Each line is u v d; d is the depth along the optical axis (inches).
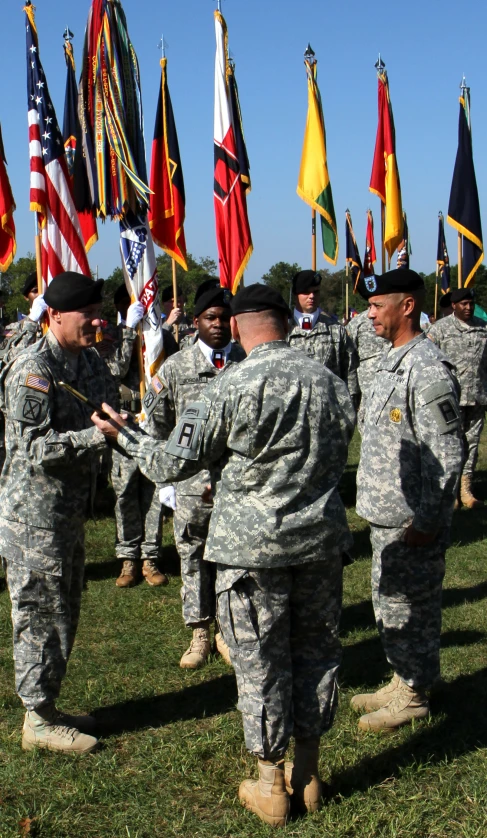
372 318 144.6
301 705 120.0
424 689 147.1
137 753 139.8
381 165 391.2
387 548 142.6
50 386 133.6
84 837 117.0
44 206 255.6
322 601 119.6
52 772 133.6
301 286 294.2
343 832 116.1
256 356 116.8
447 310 388.5
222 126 314.8
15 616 137.1
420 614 143.4
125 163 259.3
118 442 124.4
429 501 133.6
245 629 114.3
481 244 387.2
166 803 124.8
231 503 115.4
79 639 195.8
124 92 259.8
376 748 140.2
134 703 160.9
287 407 112.5
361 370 340.8
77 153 280.4
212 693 165.3
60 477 135.3
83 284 135.5
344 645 189.5
